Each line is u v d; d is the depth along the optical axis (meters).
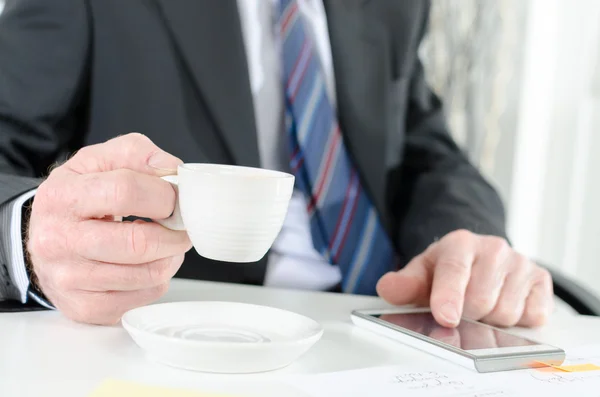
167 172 0.61
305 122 1.19
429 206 1.23
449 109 2.58
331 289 1.19
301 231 1.20
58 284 0.63
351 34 1.30
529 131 2.78
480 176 1.36
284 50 1.22
